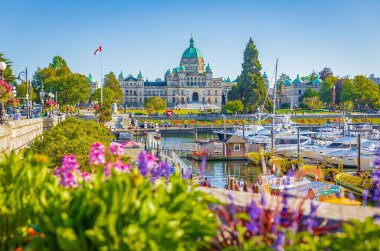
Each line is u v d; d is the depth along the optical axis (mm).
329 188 42781
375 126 158500
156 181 9078
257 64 194625
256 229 7383
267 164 69625
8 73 78750
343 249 7027
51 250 7199
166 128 151375
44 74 168250
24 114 97438
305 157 70875
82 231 6926
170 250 6809
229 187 42438
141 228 6805
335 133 107750
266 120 165000
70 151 30547
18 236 8484
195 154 80625
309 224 7734
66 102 153750
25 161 9656
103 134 58656
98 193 7527
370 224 7238
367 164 61562
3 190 8914
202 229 7461
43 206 8117
